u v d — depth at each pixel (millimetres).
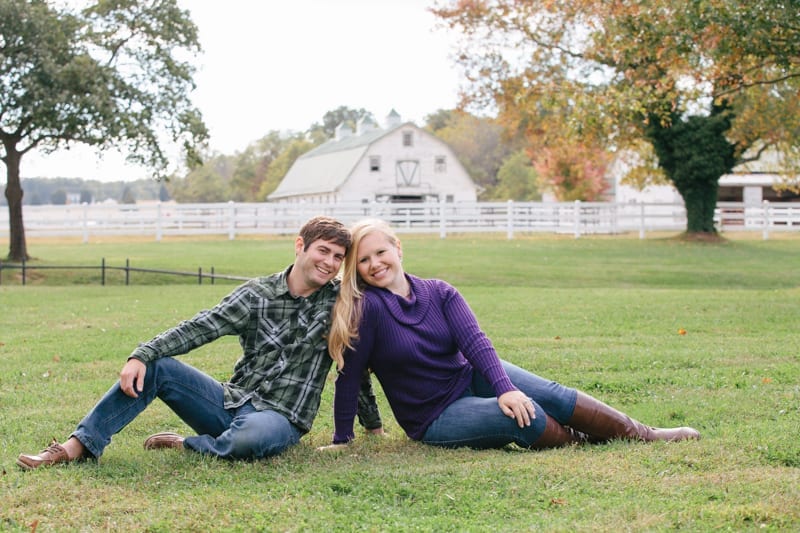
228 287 18391
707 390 7031
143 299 15664
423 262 24453
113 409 4875
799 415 5992
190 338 4945
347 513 4082
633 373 7785
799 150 32438
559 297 15258
